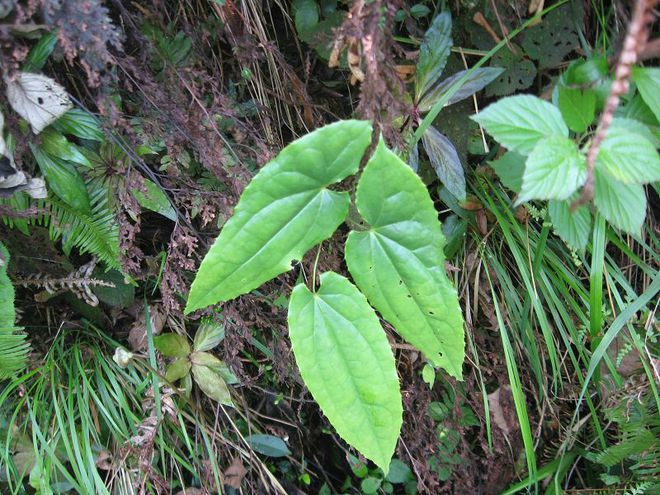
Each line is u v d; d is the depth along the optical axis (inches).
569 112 11.2
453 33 16.0
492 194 17.4
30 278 17.1
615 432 20.0
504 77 15.8
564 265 18.1
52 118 13.0
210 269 11.2
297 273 17.2
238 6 14.9
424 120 13.8
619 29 13.1
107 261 15.5
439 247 11.5
